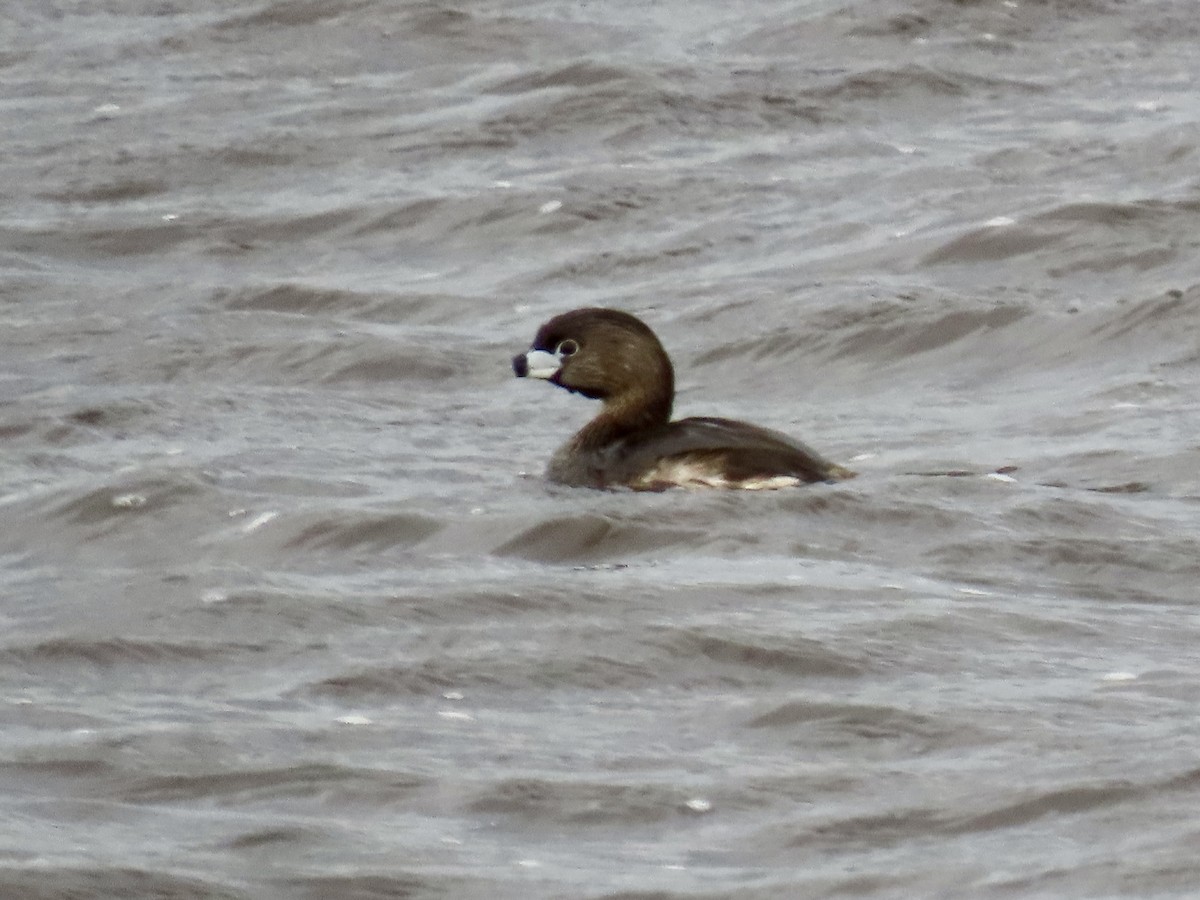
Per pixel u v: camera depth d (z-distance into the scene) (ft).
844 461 90.48
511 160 138.82
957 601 72.43
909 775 59.67
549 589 73.87
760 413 101.71
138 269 126.82
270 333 112.06
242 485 86.69
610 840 56.65
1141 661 67.67
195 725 63.93
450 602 73.10
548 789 59.16
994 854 54.85
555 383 86.63
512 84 150.82
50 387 104.68
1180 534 78.95
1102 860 54.08
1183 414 95.40
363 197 134.00
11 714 65.21
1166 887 52.70
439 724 64.03
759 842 56.24
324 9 167.73
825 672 67.21
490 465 90.27
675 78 147.95
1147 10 158.61
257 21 167.73
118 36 169.17
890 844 55.93
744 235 124.98
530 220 128.98
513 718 64.49
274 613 72.69
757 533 78.95
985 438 93.71
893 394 103.60
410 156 140.67
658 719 64.28
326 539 80.69
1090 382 101.81
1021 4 157.99
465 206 131.03
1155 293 108.78
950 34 154.81
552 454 91.20
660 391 86.33
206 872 54.65
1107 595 74.18
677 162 136.15
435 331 113.60
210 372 107.86
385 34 163.53
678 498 81.71
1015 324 108.47
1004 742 61.46
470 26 163.12
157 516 83.66
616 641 69.36
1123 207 120.26
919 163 133.49
